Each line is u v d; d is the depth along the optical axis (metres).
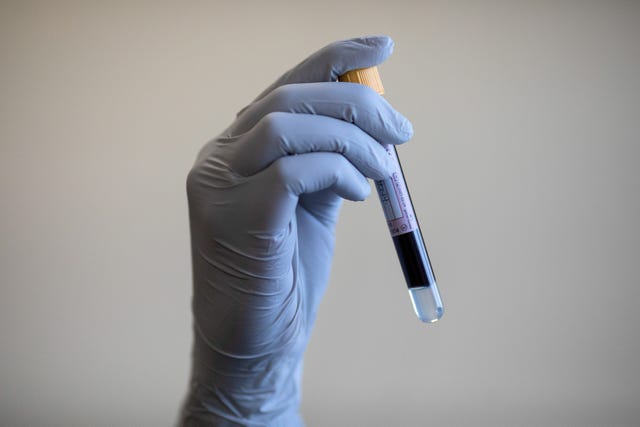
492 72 3.04
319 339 3.08
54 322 3.32
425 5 3.06
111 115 3.29
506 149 3.05
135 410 3.27
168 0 3.23
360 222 3.06
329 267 1.34
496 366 3.06
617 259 3.03
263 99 1.09
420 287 1.09
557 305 3.05
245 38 3.19
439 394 3.06
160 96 3.25
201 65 3.23
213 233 1.08
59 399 3.29
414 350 3.07
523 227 3.05
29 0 3.30
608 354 3.04
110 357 3.29
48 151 3.32
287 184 0.99
